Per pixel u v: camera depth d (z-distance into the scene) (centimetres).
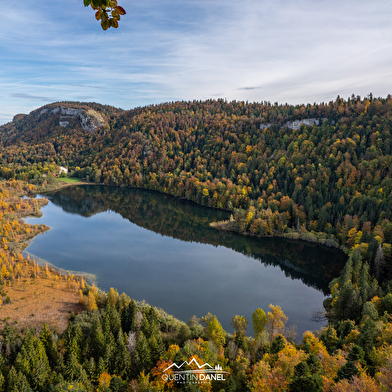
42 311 8869
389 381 3641
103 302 9144
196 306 9656
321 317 9169
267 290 10988
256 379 4791
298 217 16875
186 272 12406
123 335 6750
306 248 15275
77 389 4878
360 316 7700
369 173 18212
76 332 6662
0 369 5734
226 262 13662
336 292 9581
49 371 5759
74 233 17425
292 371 4522
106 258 13650
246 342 6581
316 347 5828
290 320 9006
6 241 14612
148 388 4738
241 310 9500
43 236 16638
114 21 775
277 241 16325
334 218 16562
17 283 10581
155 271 12400
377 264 10062
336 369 4631
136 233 17775
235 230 18188
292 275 12369
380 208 15000
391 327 5834
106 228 18662
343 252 14525
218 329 6750
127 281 11356
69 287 10462
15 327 7925
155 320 7731
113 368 5991
